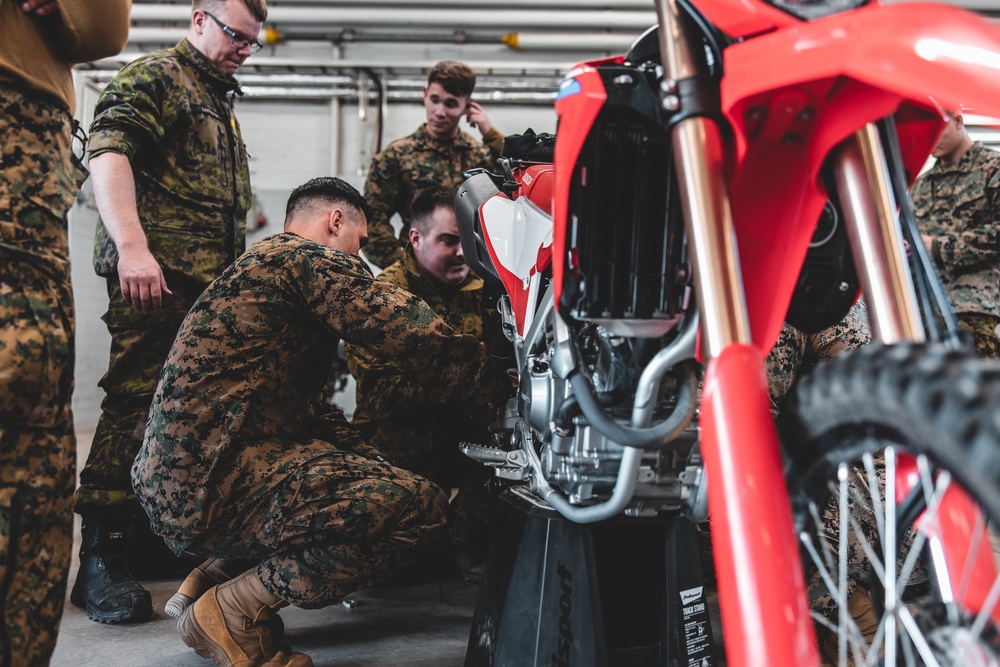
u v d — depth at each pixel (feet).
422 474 7.70
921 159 2.98
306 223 6.15
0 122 3.57
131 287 6.43
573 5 19.25
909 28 2.19
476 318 8.13
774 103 2.64
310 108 20.12
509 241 4.82
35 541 3.54
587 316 3.47
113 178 6.50
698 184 2.73
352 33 19.61
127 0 4.07
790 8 2.56
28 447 3.56
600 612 3.98
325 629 6.31
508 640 4.19
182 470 5.06
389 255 10.76
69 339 3.74
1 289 3.51
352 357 7.79
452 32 19.63
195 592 5.73
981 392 1.85
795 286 3.22
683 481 3.82
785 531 2.24
